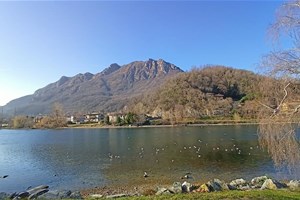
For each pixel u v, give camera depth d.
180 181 25.67
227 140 58.22
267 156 37.25
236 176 26.89
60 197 18.70
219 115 129.38
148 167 32.72
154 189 22.22
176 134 80.25
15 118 154.88
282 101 15.44
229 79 160.62
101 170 31.95
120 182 26.12
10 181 27.98
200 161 35.50
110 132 104.00
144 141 64.12
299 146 15.30
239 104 125.06
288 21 14.71
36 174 30.95
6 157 44.53
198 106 136.50
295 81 15.00
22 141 74.12
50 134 102.75
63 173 31.11
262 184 20.17
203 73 168.75
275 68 15.26
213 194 13.12
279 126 15.59
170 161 36.22
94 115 192.88
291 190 15.82
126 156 42.03
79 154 46.38
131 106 195.50
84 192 23.02
